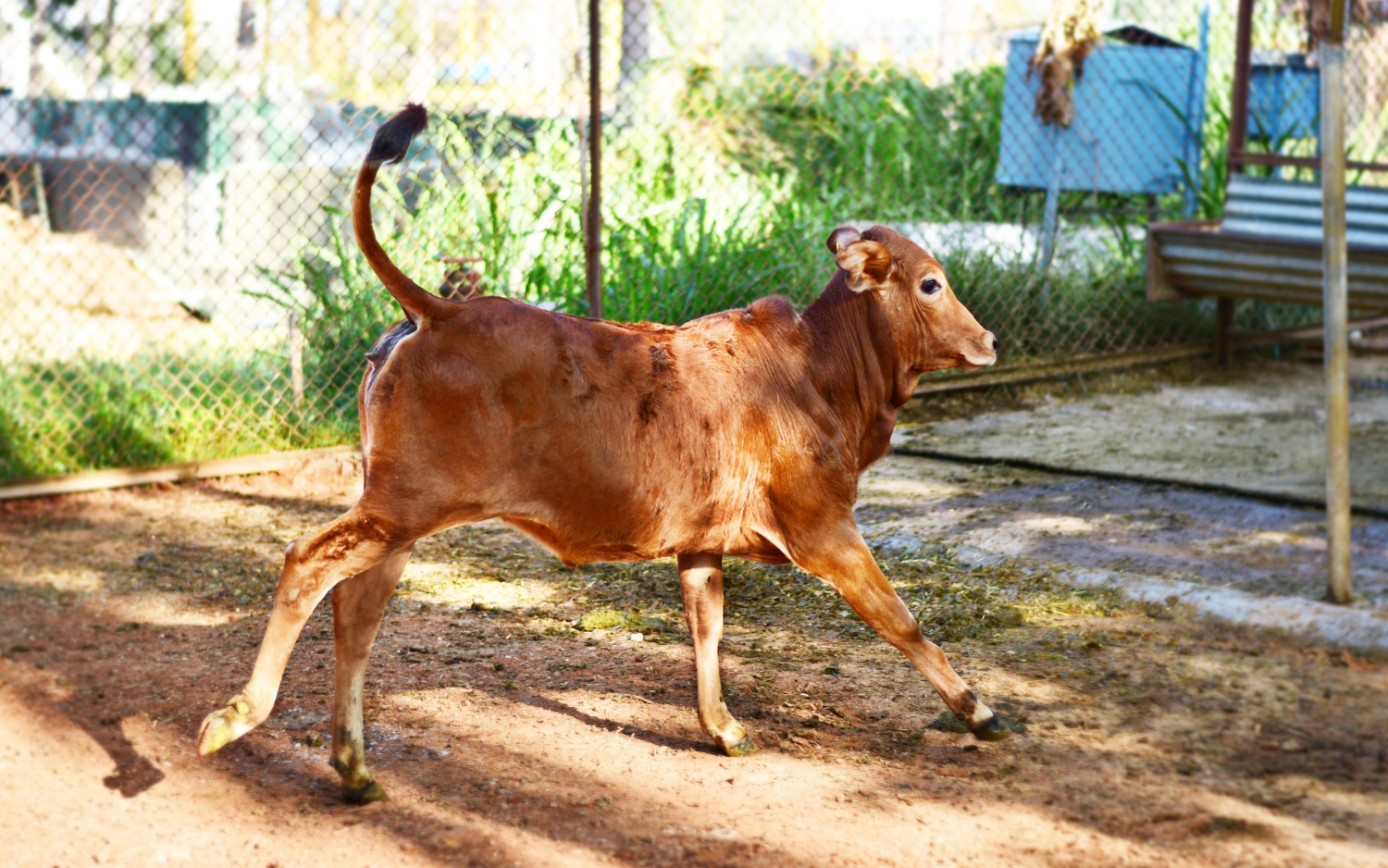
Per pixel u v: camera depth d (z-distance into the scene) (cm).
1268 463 753
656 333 374
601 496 358
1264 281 933
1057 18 983
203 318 1008
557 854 335
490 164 862
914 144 1162
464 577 579
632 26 1169
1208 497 687
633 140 1003
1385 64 1197
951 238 987
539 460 350
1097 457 769
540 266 817
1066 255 1020
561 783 377
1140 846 336
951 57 1320
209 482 714
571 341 356
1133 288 1050
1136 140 1048
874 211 1042
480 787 375
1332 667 455
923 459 782
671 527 368
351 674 363
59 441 725
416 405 341
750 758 395
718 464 367
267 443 756
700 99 1150
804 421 376
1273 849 333
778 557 389
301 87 1117
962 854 333
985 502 682
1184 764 383
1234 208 994
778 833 345
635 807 362
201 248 1061
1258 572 555
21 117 1139
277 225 1024
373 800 365
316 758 396
